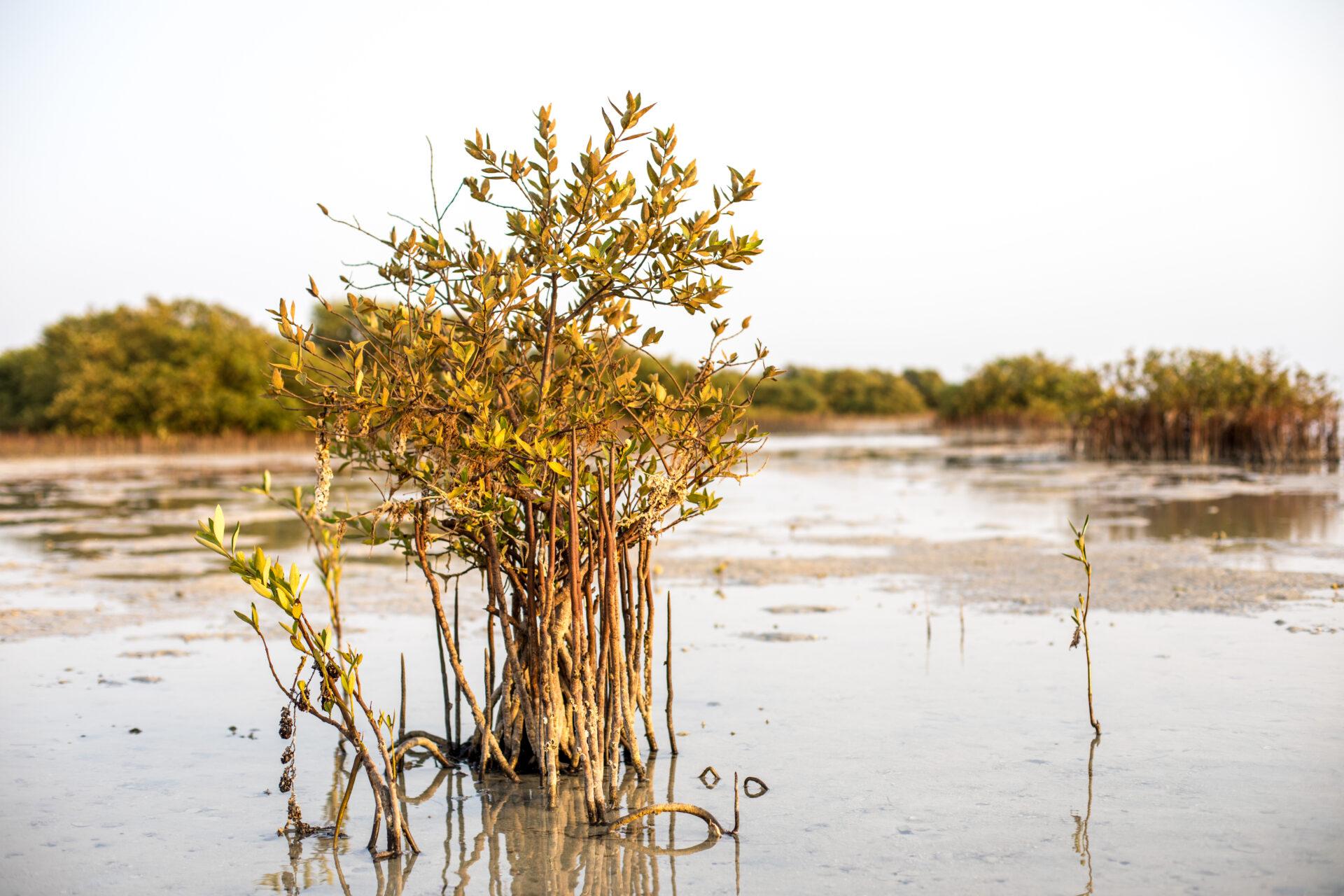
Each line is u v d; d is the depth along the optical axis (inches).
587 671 228.8
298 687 197.5
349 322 220.2
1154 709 273.7
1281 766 230.2
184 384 2142.0
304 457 1845.5
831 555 572.7
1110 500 829.2
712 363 233.9
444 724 283.0
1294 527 621.9
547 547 241.9
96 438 2054.6
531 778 243.0
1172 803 212.2
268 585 189.5
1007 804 215.3
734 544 632.4
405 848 202.8
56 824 216.1
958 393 2741.1
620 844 202.8
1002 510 783.7
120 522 797.2
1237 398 1309.1
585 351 226.1
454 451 221.5
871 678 315.9
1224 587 437.1
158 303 2356.1
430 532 240.7
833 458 1592.0
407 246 219.3
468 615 423.5
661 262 223.6
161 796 232.1
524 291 225.1
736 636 376.2
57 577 531.2
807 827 207.3
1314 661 316.8
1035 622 385.1
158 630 402.6
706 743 260.5
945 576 492.7
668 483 235.0
